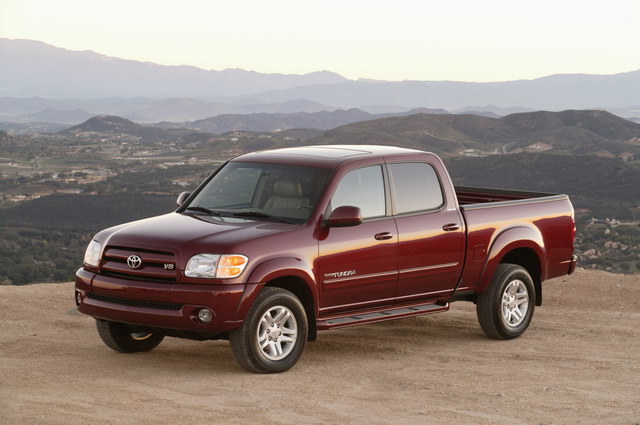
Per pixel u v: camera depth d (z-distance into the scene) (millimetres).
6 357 9852
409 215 10234
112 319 8945
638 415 7082
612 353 10469
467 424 6824
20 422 6465
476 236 10938
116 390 7902
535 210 11859
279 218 9422
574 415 7152
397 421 6906
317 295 9250
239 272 8516
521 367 9523
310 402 7559
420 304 10617
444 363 9766
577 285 16328
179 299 8461
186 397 7684
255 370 8812
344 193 9625
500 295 11227
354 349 10625
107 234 9391
